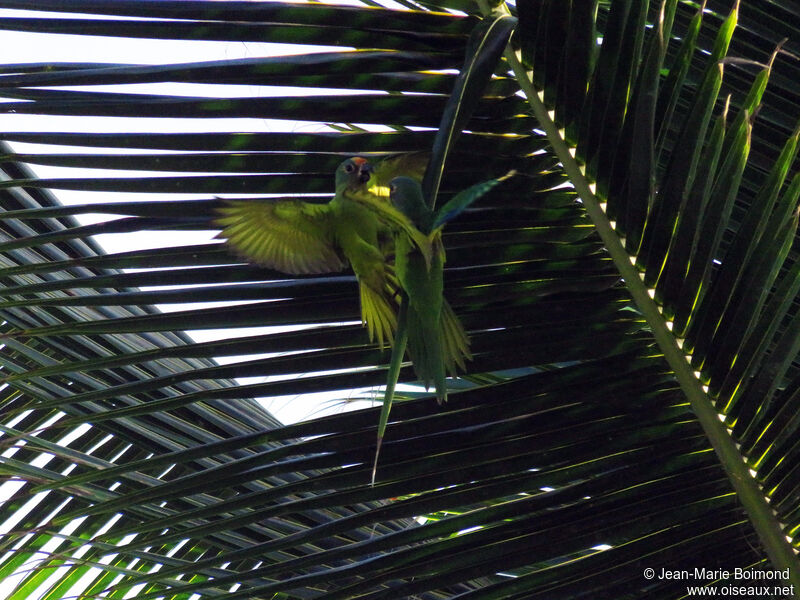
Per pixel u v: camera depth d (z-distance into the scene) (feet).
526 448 15.93
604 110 15.70
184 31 15.79
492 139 15.96
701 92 15.49
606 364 15.94
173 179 15.89
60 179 15.88
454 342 15.08
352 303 15.97
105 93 15.81
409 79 15.88
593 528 15.96
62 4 15.80
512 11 15.96
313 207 15.07
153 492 15.96
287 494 15.97
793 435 15.58
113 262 15.96
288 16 15.81
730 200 15.52
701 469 15.93
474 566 15.98
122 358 15.88
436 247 14.82
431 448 15.94
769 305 15.56
